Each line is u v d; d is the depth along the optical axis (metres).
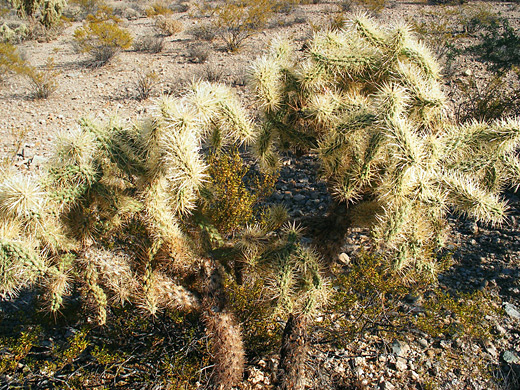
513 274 4.34
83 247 2.81
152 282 2.79
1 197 2.54
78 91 10.97
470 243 4.87
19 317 3.74
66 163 2.68
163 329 3.51
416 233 2.54
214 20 17.25
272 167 3.47
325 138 2.87
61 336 3.77
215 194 3.87
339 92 3.16
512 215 5.19
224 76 10.78
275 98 3.02
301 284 2.71
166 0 23.61
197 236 3.18
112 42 13.59
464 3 17.03
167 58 13.22
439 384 3.34
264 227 3.81
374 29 2.98
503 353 3.55
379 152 2.53
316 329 3.74
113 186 2.92
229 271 3.31
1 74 11.93
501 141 2.71
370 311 3.71
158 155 2.66
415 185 2.51
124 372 3.40
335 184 2.90
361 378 3.39
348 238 5.02
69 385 3.20
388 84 2.92
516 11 15.30
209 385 3.09
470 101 7.49
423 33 11.10
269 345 3.52
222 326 2.93
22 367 3.49
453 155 2.82
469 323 3.54
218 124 3.00
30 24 17.92
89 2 22.59
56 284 2.73
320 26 13.18
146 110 9.20
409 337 3.75
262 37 14.68
